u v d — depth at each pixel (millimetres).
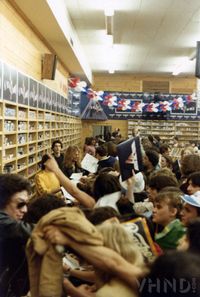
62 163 6203
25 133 6289
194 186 2869
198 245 1364
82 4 7898
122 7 7988
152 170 4617
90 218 1682
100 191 2721
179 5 7715
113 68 16219
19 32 6242
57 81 11008
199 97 17234
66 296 1511
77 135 16531
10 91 5074
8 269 1670
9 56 5547
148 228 1802
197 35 10141
